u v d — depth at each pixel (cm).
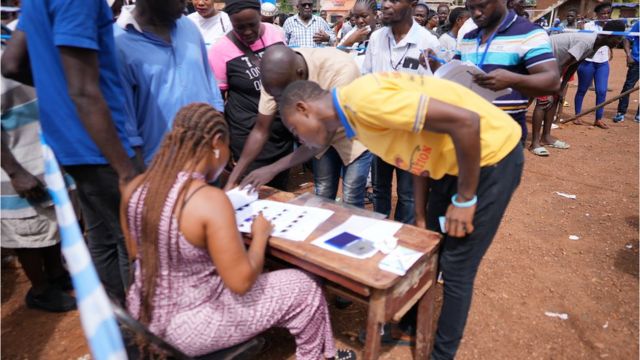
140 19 218
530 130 691
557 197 436
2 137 219
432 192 198
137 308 167
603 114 788
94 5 160
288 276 183
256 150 257
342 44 526
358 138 184
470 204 165
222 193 156
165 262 158
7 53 184
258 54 310
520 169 179
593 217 392
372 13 546
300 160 244
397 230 198
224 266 154
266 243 187
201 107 161
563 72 579
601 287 289
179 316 163
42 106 175
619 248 338
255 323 172
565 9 1889
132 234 161
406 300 181
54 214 247
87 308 136
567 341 243
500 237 357
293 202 235
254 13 275
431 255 190
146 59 217
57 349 239
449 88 165
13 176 225
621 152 577
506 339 245
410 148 176
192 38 241
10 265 318
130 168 177
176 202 150
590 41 498
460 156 153
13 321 262
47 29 162
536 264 317
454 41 398
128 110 213
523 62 265
